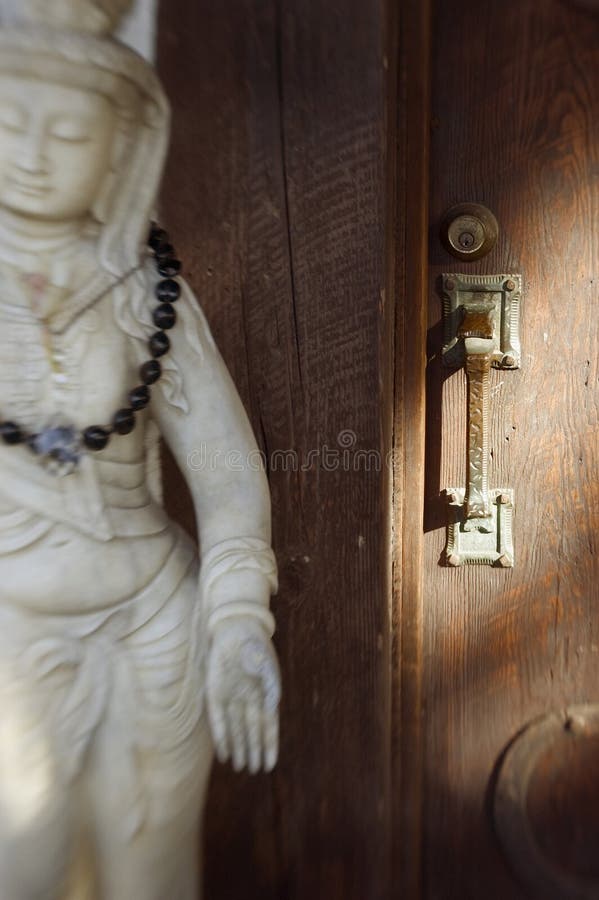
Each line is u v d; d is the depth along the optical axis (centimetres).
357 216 106
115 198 77
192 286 108
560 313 118
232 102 105
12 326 73
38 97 67
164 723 80
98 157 71
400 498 117
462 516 120
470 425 114
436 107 115
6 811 74
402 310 114
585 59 114
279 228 107
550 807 126
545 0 113
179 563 82
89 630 77
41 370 74
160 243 81
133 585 78
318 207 107
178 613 81
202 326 83
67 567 74
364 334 108
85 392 75
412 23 108
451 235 116
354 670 116
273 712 76
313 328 109
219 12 104
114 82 69
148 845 81
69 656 76
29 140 68
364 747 118
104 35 70
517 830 126
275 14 104
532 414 120
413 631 121
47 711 75
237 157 106
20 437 73
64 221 74
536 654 124
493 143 115
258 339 109
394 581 119
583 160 116
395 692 122
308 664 116
